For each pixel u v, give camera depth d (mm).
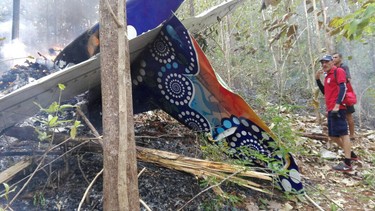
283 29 5785
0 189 2557
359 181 3645
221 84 3098
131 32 3670
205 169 2756
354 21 2018
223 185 3020
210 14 4469
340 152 4406
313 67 5676
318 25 5688
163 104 3727
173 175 3006
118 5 1615
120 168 1546
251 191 3096
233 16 7832
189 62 3203
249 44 8539
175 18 2941
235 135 3320
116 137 1660
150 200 2641
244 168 2756
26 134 2805
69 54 4020
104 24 1731
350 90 4785
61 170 2746
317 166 3996
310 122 5699
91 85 3201
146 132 3805
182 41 3082
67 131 3197
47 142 2809
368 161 4273
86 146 2770
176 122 4285
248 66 8031
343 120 3939
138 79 3643
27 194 2514
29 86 2223
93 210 2430
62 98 3043
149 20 3699
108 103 1684
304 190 3096
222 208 2709
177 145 3570
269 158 2887
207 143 3359
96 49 3883
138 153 2803
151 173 2963
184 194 2783
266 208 2863
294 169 3027
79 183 2701
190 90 3412
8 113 2471
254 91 7293
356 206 3061
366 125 6254
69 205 2467
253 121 3107
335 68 3982
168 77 3457
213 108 3332
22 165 2617
